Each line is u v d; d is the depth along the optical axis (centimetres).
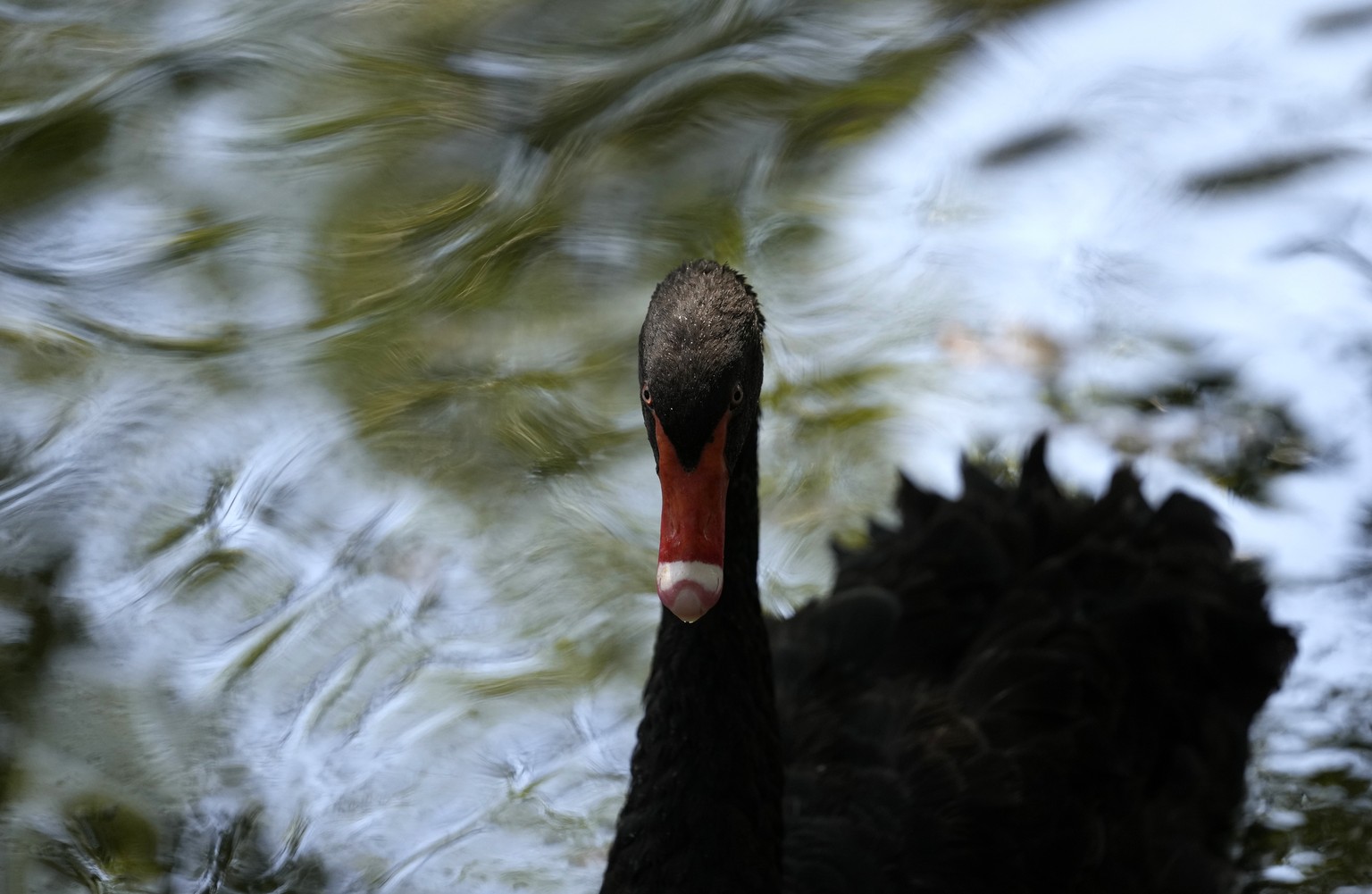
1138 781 673
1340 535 814
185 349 958
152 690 779
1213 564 745
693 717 584
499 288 994
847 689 681
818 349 937
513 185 1066
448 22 1220
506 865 700
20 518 861
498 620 806
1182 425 880
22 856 698
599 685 777
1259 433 870
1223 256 985
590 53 1181
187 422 914
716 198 1049
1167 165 1052
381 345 960
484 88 1148
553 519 855
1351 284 957
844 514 841
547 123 1114
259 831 716
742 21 1205
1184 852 666
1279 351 920
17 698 771
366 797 731
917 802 627
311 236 1033
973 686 670
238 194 1063
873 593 708
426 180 1073
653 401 504
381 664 789
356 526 856
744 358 512
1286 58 1139
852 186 1056
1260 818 709
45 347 957
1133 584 719
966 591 714
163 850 706
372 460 891
